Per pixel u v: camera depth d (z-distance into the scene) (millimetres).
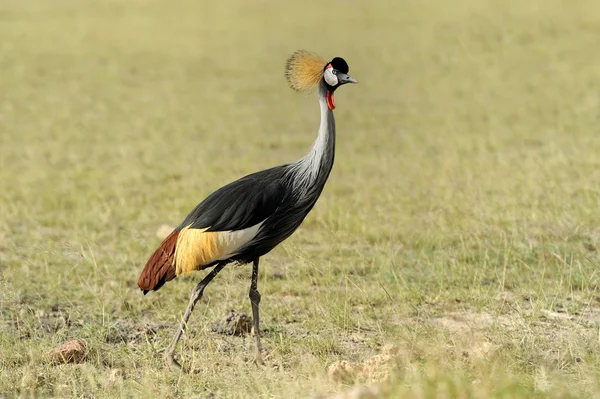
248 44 51969
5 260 17188
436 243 17656
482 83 39344
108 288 15414
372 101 36969
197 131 32406
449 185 22344
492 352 11312
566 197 20203
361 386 10148
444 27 52031
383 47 48281
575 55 43125
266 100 38219
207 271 16297
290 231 12023
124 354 12305
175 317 13977
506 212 18922
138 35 55375
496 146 27891
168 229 18938
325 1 66188
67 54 49219
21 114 35531
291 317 14000
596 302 14141
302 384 10672
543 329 12969
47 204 22000
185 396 10719
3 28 57250
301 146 29828
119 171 25859
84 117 35094
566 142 27734
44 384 11164
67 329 13453
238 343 12828
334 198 21781
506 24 50750
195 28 57562
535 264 16016
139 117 35031
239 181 12031
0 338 12695
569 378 10789
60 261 16922
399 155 27547
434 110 34812
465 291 14773
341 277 15344
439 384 9656
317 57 12172
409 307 14102
